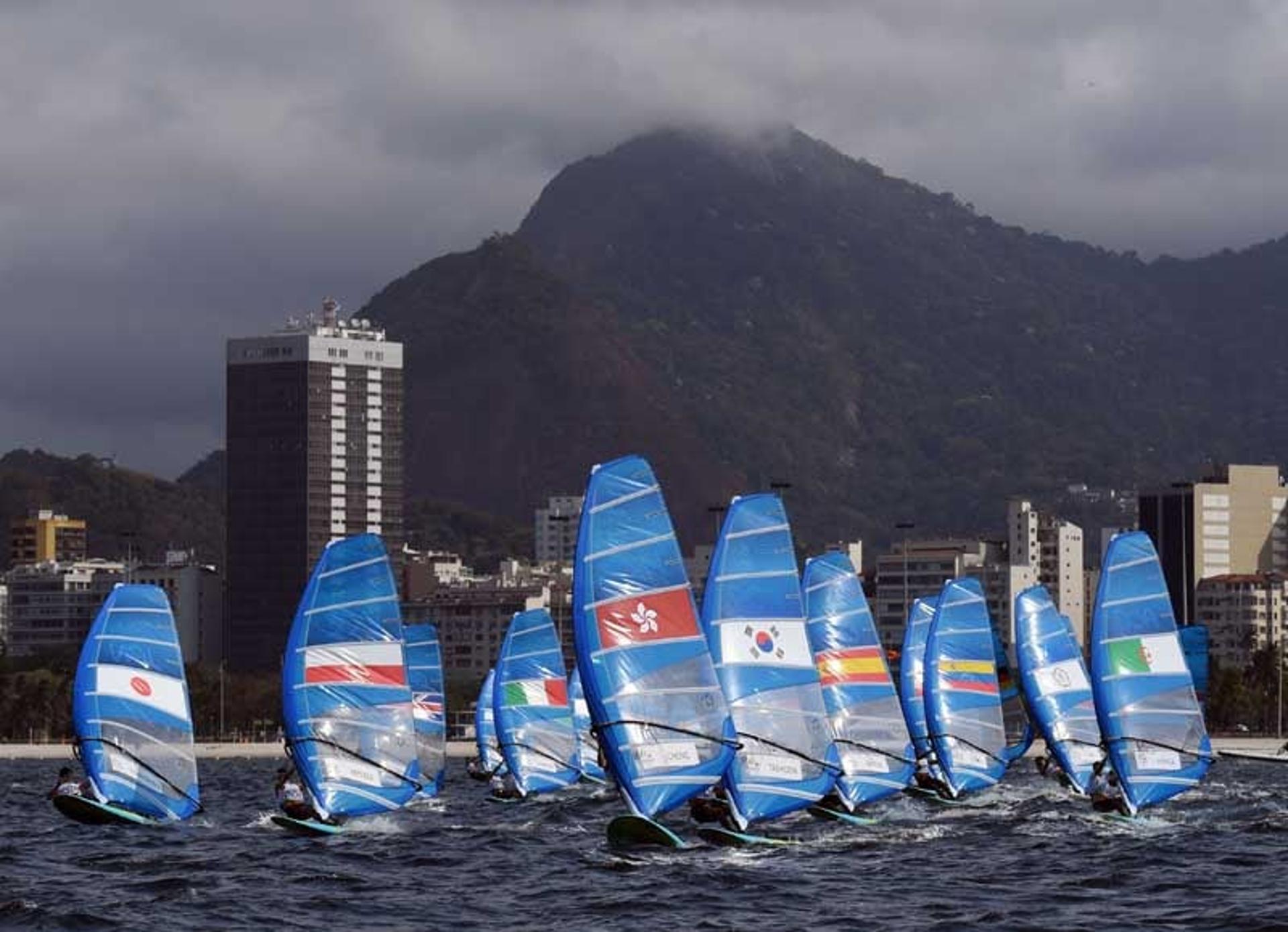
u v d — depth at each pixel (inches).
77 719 6112.2
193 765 6215.6
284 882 4899.1
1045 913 4362.7
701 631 4975.4
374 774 5885.8
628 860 5078.7
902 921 4247.0
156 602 6181.1
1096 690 6028.5
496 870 5118.1
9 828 6673.2
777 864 5064.0
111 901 4594.0
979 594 6953.7
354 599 5885.8
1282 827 6141.7
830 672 6058.1
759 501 5246.1
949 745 6875.0
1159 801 6033.5
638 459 4953.3
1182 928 4173.2
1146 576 6028.5
